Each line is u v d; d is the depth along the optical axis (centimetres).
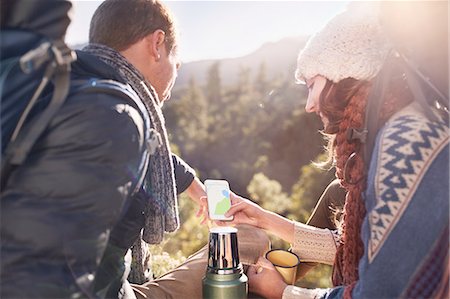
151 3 139
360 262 115
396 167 108
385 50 125
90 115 98
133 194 112
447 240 106
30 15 94
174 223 147
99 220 98
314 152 2248
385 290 108
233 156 2889
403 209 106
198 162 2973
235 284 136
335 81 128
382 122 117
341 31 126
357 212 129
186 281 167
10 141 94
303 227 176
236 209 175
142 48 138
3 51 93
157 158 141
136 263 167
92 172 97
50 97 101
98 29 137
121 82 117
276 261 162
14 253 92
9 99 93
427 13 112
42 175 95
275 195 1048
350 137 122
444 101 115
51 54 91
